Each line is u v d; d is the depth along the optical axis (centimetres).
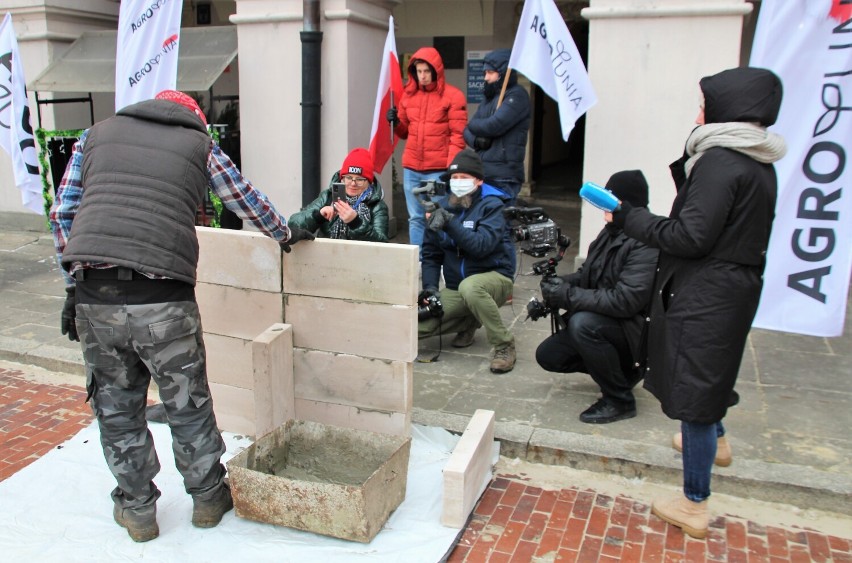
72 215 294
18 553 298
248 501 310
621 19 560
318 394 375
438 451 373
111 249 268
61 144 732
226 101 875
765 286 416
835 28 387
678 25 550
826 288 403
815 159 397
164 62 594
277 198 712
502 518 327
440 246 480
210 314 385
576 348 383
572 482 355
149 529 304
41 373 488
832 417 395
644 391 430
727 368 285
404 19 922
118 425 296
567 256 722
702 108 297
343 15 648
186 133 290
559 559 299
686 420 289
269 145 703
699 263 284
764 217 279
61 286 649
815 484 330
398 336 351
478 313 452
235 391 392
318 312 363
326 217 421
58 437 403
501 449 377
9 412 432
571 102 507
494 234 446
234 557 295
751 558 300
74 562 294
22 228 852
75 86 716
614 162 586
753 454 357
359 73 683
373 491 299
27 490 342
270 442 334
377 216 438
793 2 393
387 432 366
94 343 284
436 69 614
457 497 310
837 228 397
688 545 308
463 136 600
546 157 1264
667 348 294
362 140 699
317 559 293
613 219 309
